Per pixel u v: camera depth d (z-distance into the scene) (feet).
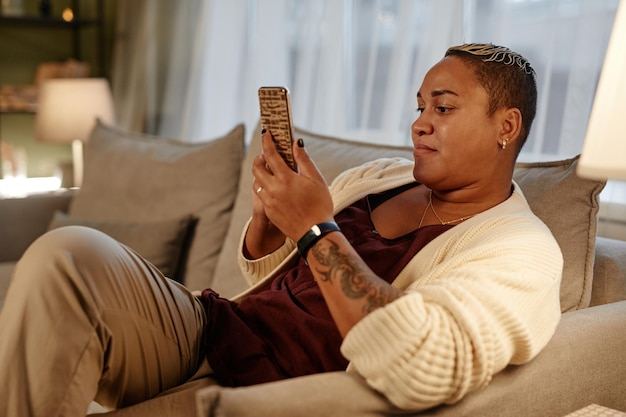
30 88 12.22
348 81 8.45
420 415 3.26
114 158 8.20
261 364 4.07
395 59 7.64
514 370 3.60
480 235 3.97
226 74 10.37
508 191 4.38
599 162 2.80
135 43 12.44
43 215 8.64
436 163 4.18
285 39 9.48
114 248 4.03
